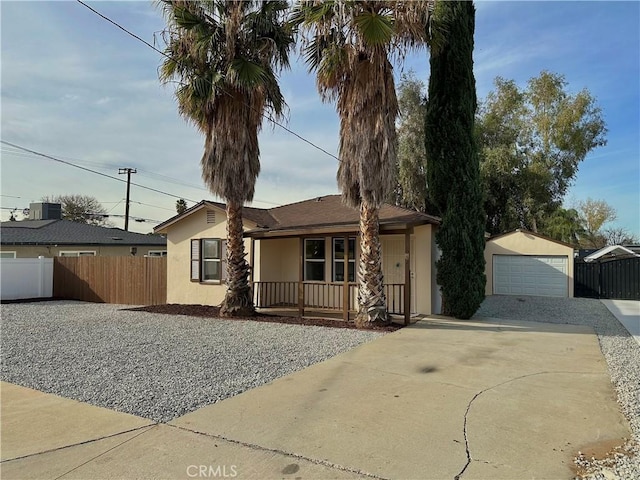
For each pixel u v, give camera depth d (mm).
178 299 15664
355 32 9133
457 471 3264
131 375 6004
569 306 15117
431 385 5469
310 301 14125
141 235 27609
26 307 15133
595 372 6121
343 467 3334
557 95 25672
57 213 31531
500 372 6105
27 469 3336
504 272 20062
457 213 11883
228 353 7359
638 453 3580
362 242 10312
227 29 10469
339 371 6160
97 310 14047
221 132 11148
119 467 3357
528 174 24953
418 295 12516
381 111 9539
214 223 15008
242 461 3445
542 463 3398
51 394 5207
